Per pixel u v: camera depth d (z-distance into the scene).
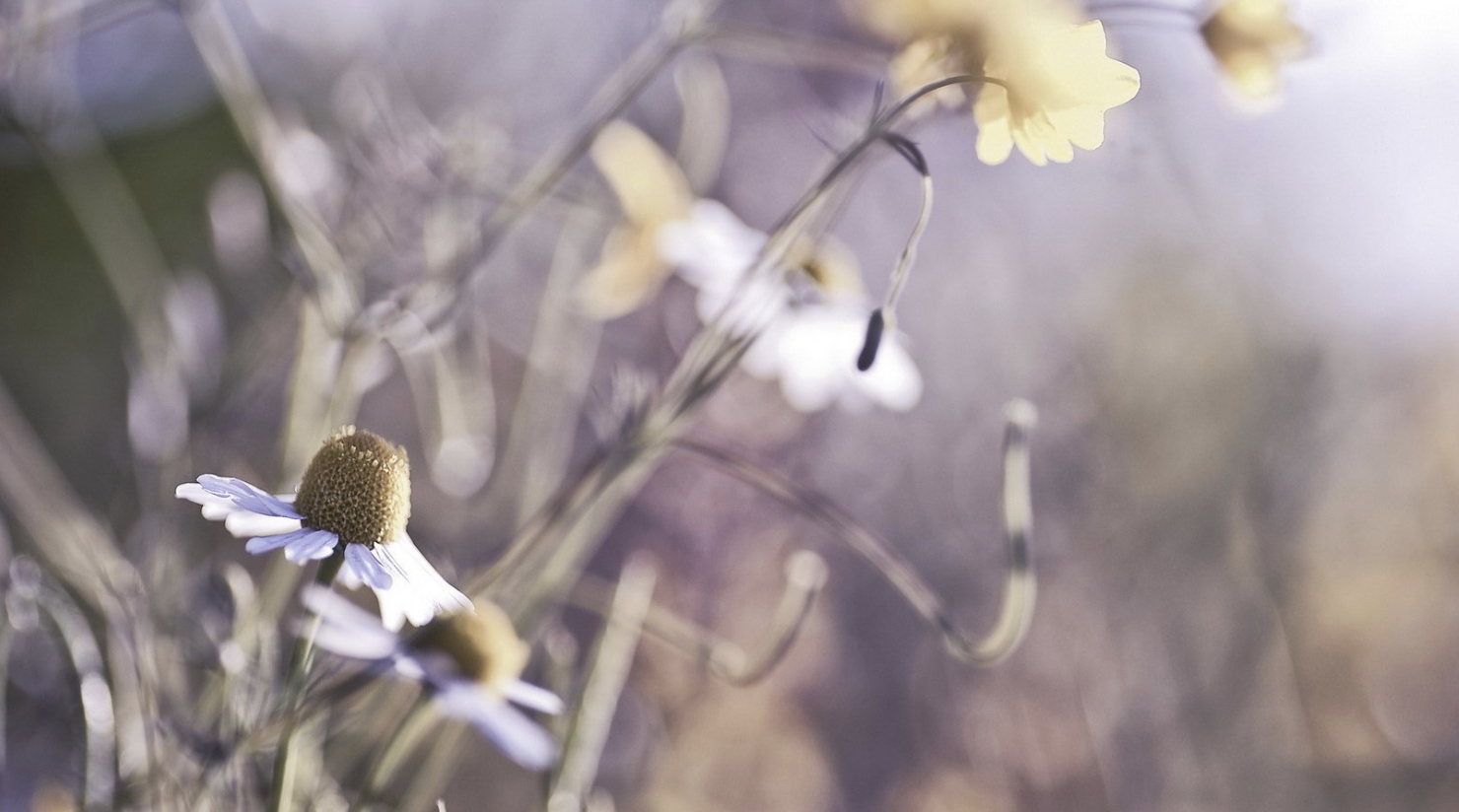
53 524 0.31
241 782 0.28
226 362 0.35
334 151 0.36
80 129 0.35
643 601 0.31
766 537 0.71
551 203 0.35
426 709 0.27
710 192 0.70
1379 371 0.89
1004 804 0.68
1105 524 0.75
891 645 0.75
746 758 0.66
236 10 0.49
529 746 0.27
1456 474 0.89
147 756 0.29
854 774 0.71
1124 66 0.27
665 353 0.54
